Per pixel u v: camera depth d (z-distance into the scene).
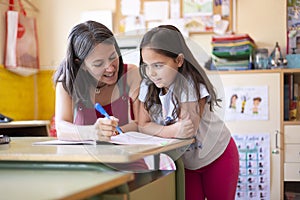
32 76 4.46
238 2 4.06
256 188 3.52
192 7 4.12
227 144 2.06
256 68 3.72
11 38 4.11
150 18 4.19
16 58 4.11
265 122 3.52
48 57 4.47
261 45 4.02
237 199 3.55
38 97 4.48
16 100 4.22
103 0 4.32
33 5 4.45
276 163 3.50
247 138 3.53
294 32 3.93
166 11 4.16
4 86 4.08
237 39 3.70
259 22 4.02
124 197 1.14
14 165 1.29
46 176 1.17
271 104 3.52
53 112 4.44
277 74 3.51
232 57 3.77
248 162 3.53
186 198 2.13
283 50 3.98
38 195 0.93
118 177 1.13
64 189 0.99
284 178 3.49
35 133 3.17
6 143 1.80
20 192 0.97
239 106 3.55
